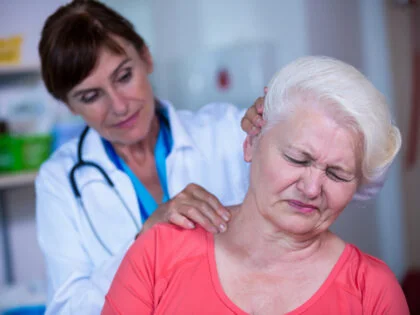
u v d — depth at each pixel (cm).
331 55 336
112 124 151
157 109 176
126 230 161
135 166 167
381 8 354
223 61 321
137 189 165
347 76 97
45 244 159
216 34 342
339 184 100
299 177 100
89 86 143
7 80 310
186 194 127
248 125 111
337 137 96
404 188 356
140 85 149
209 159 171
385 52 355
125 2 335
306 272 109
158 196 168
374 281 106
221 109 184
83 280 147
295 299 106
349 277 108
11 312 259
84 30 139
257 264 111
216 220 117
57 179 163
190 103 330
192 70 328
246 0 336
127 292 114
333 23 341
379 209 366
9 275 312
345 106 94
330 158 97
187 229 119
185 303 109
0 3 310
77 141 178
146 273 115
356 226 340
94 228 161
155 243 117
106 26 143
